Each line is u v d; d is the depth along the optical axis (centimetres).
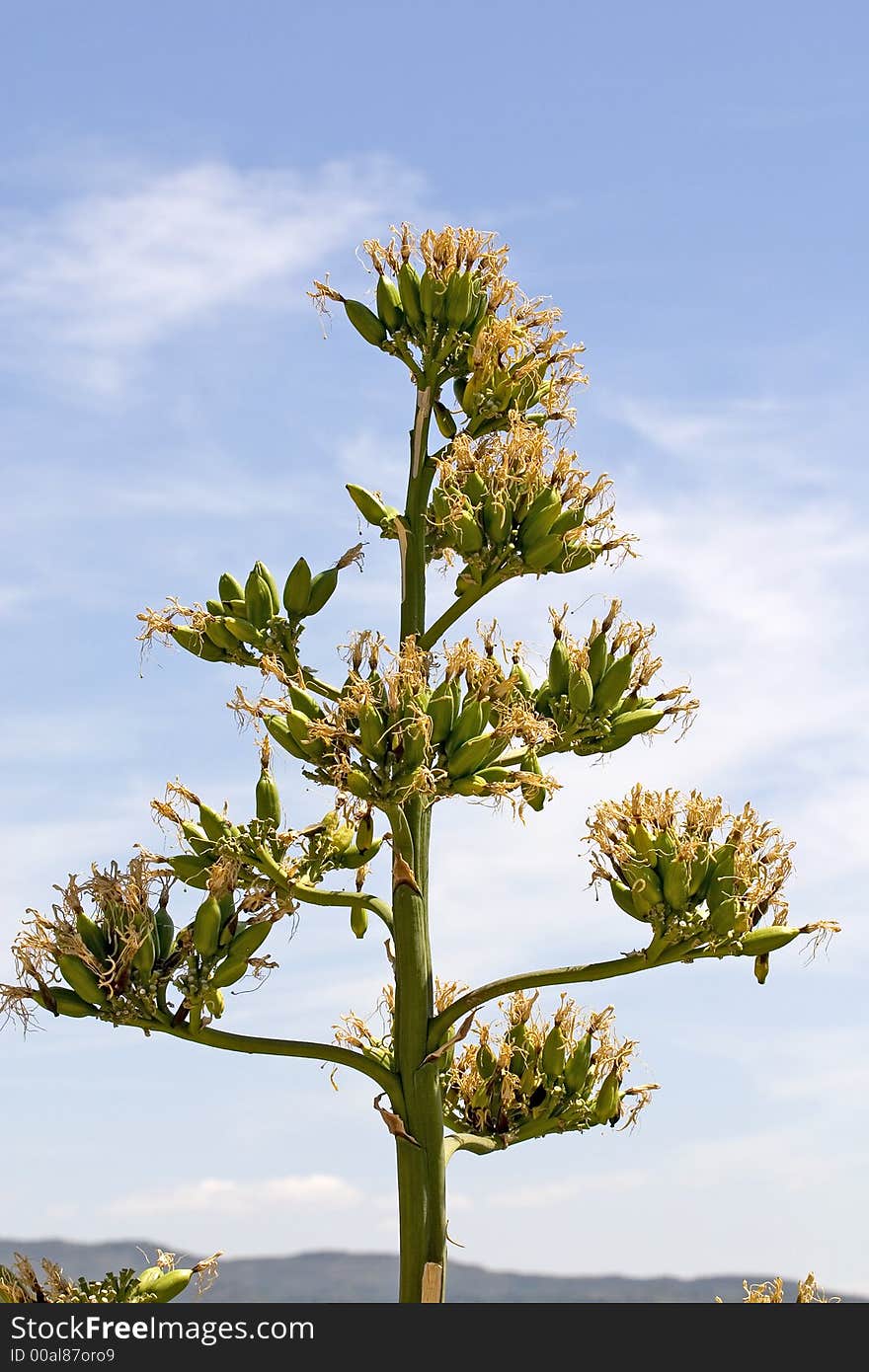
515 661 364
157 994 344
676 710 358
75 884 345
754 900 343
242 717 347
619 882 344
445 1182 346
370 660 343
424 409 367
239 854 346
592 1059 371
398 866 348
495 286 369
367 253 368
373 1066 346
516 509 356
